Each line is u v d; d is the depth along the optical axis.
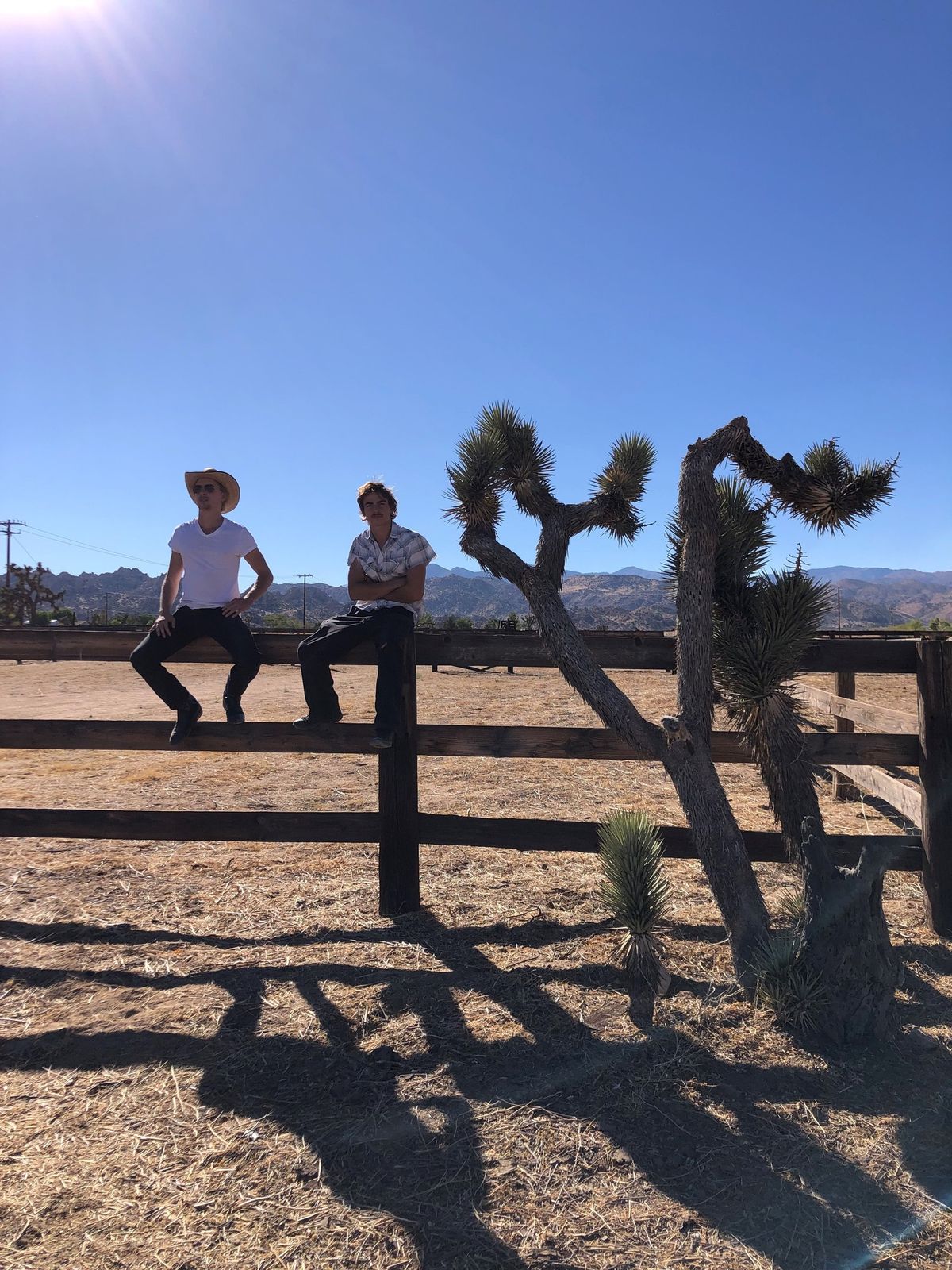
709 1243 2.17
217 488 4.48
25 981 3.77
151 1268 2.09
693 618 3.72
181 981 3.74
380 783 4.55
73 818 4.65
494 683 21.33
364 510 4.34
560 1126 2.64
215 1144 2.57
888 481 3.75
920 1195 2.34
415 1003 3.47
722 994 3.48
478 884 5.07
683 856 4.34
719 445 3.80
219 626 4.46
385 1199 2.33
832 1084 2.87
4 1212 2.28
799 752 3.70
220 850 5.90
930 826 4.21
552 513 4.12
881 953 3.18
